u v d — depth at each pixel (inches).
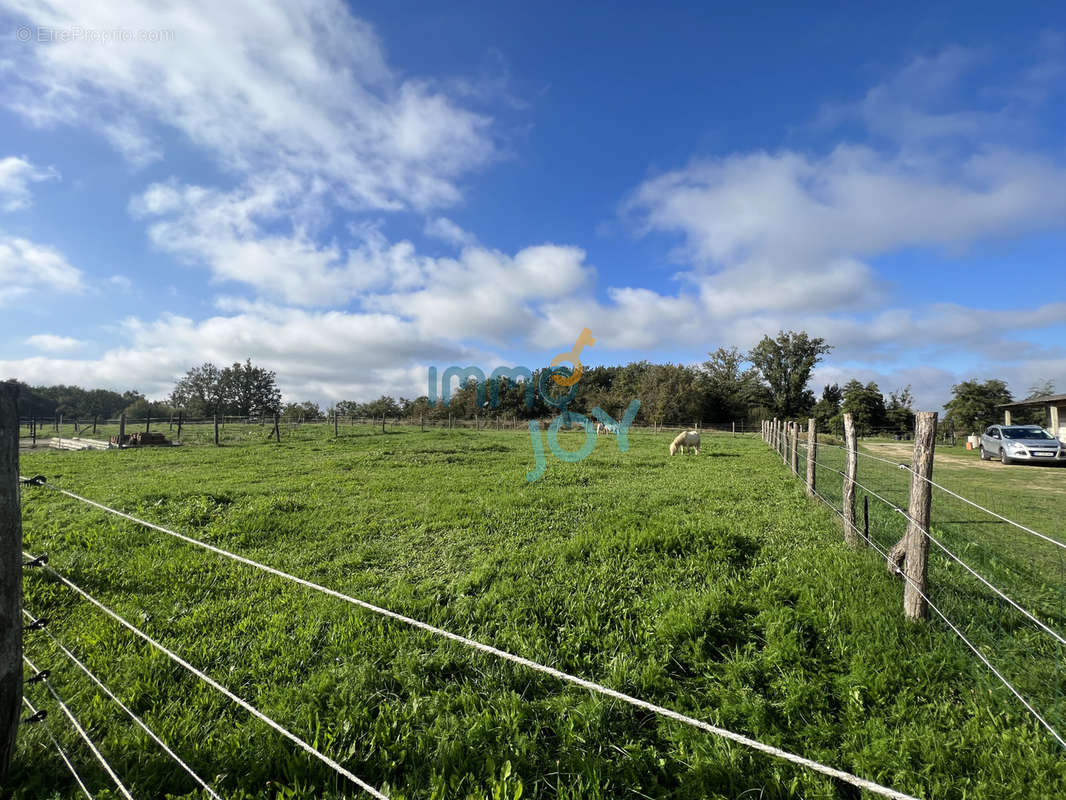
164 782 91.9
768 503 320.8
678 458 624.4
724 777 93.0
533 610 158.9
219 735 104.3
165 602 168.2
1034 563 200.5
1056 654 126.4
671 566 194.4
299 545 237.1
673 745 102.7
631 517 253.6
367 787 72.7
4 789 84.1
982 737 99.5
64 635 144.9
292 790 89.4
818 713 109.3
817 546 220.7
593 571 189.8
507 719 107.5
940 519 283.9
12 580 82.0
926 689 115.3
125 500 317.7
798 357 2320.4
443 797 89.0
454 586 180.2
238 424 1569.9
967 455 834.8
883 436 1723.7
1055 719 102.8
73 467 536.4
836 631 139.3
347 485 397.1
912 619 143.9
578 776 93.3
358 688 119.0
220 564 203.8
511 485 395.2
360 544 238.5
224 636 144.3
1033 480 489.4
